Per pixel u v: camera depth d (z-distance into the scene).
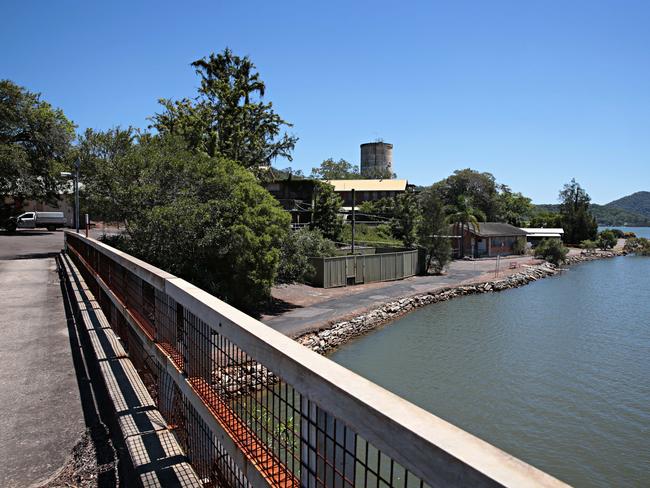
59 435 4.16
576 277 46.53
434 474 0.98
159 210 17.28
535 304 30.33
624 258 72.88
